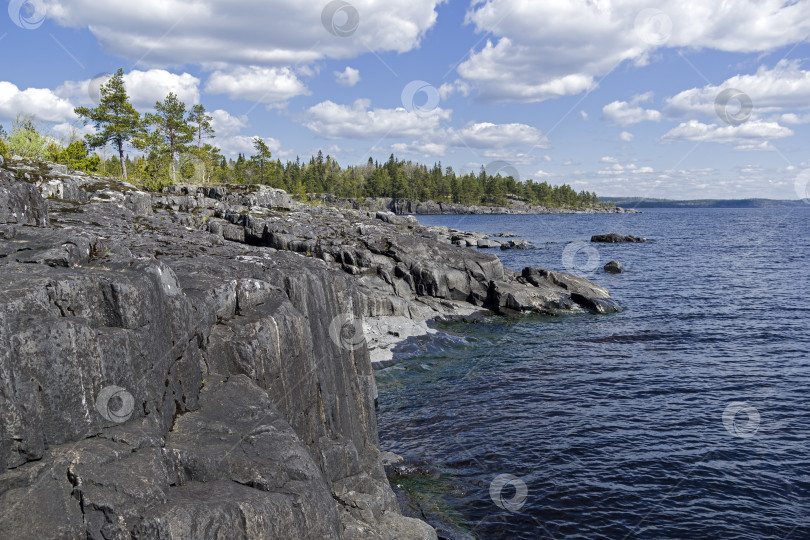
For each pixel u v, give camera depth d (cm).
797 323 3788
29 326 772
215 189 6231
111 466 775
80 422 811
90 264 1076
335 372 1653
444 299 4241
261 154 12538
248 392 1141
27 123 6147
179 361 1065
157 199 4794
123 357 886
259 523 827
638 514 1564
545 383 2673
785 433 2058
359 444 1686
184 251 1803
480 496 1652
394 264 4294
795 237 11738
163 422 961
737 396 2442
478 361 3067
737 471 1789
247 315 1305
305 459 1014
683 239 11462
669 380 2672
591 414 2270
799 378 2656
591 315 4206
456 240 9925
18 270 916
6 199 1253
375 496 1307
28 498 700
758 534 1472
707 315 4116
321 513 944
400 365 2992
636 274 6350
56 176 3022
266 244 4359
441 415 2288
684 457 1888
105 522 715
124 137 6869
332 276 1756
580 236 12531
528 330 3769
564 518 1543
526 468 1823
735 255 8225
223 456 929
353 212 8425
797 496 1647
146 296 966
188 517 753
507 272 4859
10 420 716
